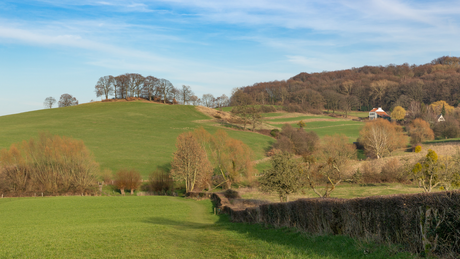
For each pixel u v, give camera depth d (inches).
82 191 2367.1
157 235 717.3
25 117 4965.6
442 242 302.5
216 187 2684.5
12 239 699.4
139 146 3585.1
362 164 2285.9
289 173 1200.8
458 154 1268.5
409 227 337.1
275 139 4220.0
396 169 2071.9
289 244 471.2
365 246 366.0
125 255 492.7
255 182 2581.2
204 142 2751.0
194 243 594.2
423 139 3508.9
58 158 2426.2
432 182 1141.1
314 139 3649.1
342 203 451.8
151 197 2074.3
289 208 644.7
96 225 998.4
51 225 1076.5
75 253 519.2
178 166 2426.2
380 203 379.6
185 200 1950.1
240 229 754.8
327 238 453.1
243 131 4547.2
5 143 3184.1
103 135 3961.6
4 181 2306.8
